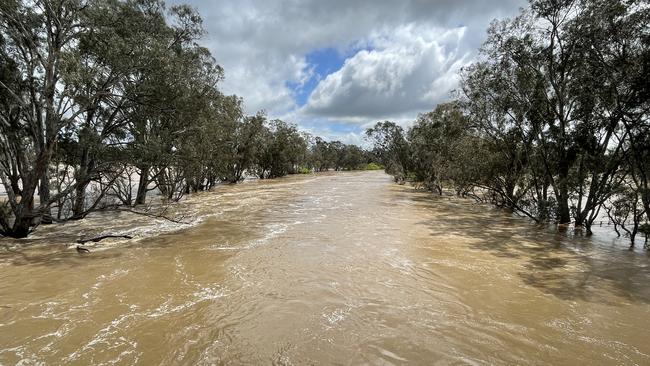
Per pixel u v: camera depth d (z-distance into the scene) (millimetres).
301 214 20656
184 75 15586
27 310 7477
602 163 15664
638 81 12789
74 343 6207
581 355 5980
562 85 17031
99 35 13633
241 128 47781
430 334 6598
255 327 6793
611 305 8055
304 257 11484
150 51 13445
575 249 13234
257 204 25641
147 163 15359
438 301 8125
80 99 13117
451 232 15859
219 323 6941
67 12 13469
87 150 16047
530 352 6047
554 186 17828
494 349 6121
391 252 12203
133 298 8133
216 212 21469
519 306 7934
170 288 8750
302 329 6730
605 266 11062
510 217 20500
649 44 12844
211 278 9484
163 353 5906
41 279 9289
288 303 7902
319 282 9227
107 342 6234
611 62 14258
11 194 13391
